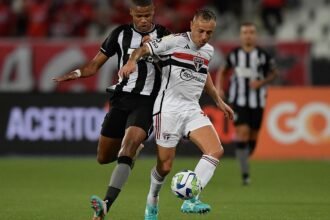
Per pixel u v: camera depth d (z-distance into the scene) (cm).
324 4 7794
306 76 6359
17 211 3158
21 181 4488
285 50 6372
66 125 6078
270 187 4206
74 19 7650
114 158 2859
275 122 5975
